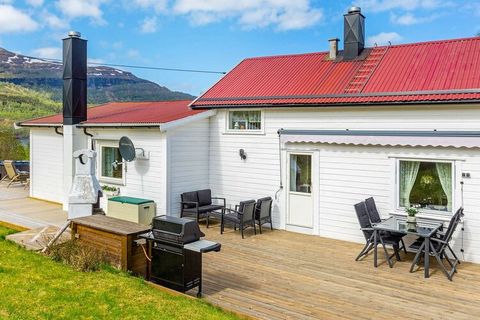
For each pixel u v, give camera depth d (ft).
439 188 34.83
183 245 23.99
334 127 39.78
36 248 31.24
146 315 20.49
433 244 31.50
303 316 22.33
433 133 33.83
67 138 51.49
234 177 47.19
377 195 37.63
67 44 51.31
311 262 32.45
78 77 51.57
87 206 33.99
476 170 32.83
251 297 24.90
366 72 41.98
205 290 25.91
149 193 46.01
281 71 49.67
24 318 19.52
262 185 45.09
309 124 41.27
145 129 45.85
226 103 46.06
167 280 24.95
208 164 49.14
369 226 33.91
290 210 43.24
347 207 39.32
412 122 35.63
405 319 22.40
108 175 51.37
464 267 31.71
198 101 48.65
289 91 43.70
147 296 23.08
